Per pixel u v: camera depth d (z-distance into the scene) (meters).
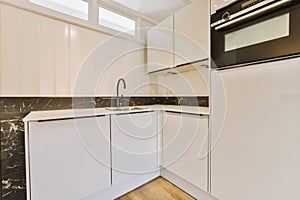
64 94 1.86
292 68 1.01
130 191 1.88
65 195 1.40
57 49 1.80
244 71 1.26
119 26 2.42
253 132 1.21
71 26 1.90
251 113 1.22
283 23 1.03
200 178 1.62
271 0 1.04
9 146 1.52
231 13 1.29
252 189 1.21
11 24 1.52
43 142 1.30
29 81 1.64
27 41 1.61
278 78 1.08
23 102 1.61
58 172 1.36
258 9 1.11
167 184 2.03
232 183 1.34
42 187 1.29
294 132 1.01
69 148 1.43
